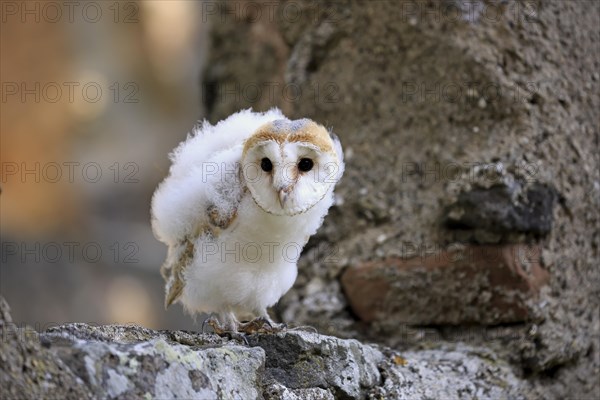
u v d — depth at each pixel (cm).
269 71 1259
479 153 1005
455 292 1006
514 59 1012
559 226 998
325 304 1083
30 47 3131
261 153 752
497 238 980
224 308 824
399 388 813
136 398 566
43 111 3139
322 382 748
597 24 1058
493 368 955
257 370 673
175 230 813
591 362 1007
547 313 975
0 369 506
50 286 2755
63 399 528
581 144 1020
